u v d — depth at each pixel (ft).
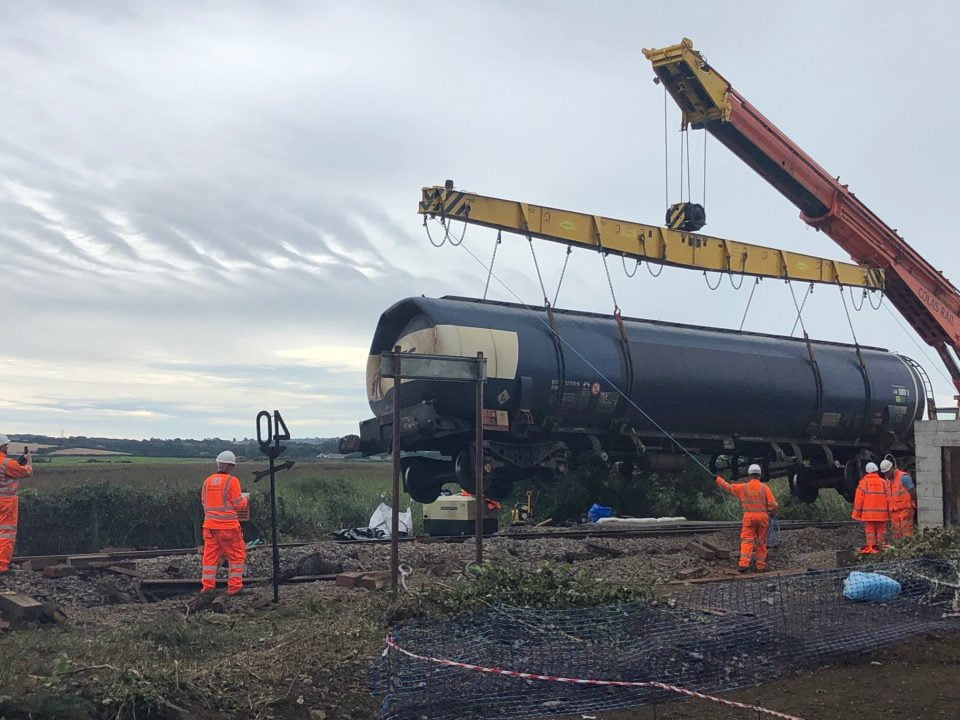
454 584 33.42
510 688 22.50
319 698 22.41
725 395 64.44
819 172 71.26
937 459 53.52
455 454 60.34
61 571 41.29
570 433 59.11
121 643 27.66
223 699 21.68
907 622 30.32
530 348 56.39
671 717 21.44
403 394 55.98
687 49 62.64
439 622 27.55
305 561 44.16
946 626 29.99
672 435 63.10
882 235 75.25
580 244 59.82
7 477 40.24
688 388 62.54
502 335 55.62
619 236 61.31
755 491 45.60
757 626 27.84
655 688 23.04
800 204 72.84
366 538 60.23
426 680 22.67
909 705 22.49
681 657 25.14
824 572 34.32
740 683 24.25
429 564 45.47
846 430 72.54
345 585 38.99
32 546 63.21
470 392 54.54
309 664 24.18
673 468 64.08
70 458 166.09
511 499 91.91
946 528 43.65
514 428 56.13
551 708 21.77
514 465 56.95
